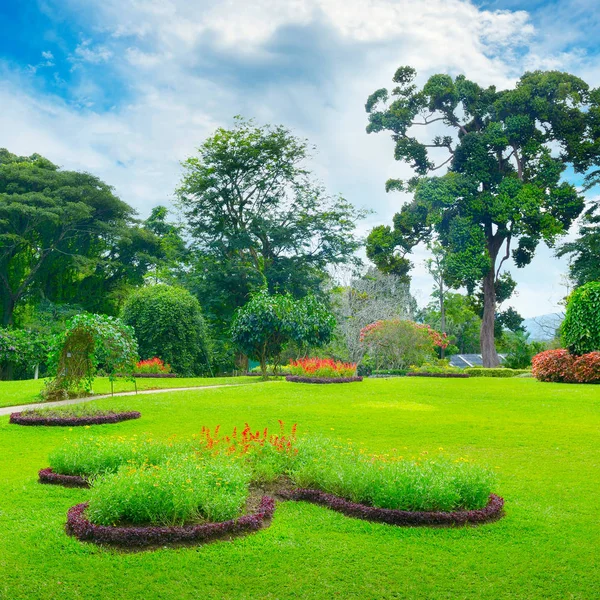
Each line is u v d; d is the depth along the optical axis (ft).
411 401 49.62
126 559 17.06
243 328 72.18
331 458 24.77
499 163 132.77
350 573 16.40
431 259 152.46
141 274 144.46
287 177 124.36
